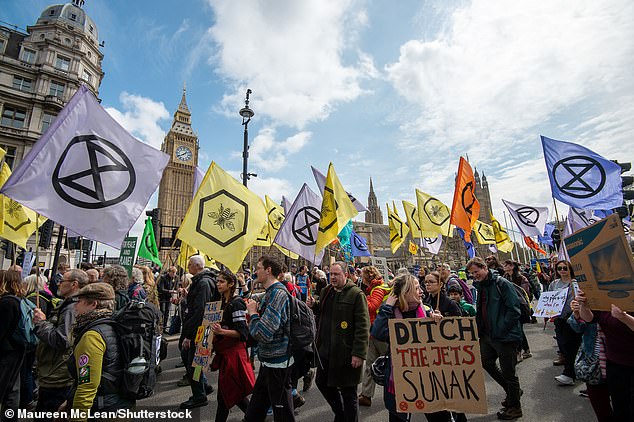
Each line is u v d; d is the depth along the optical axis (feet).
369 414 17.06
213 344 14.19
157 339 12.19
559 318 20.83
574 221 33.73
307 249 26.27
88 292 9.97
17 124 109.50
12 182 11.66
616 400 10.16
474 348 10.90
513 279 27.94
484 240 66.85
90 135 13.43
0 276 13.97
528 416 15.80
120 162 13.78
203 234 18.61
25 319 13.67
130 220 13.41
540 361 24.90
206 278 18.34
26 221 22.68
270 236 41.91
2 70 108.58
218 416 13.51
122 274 18.03
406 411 10.62
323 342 13.55
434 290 16.69
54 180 12.41
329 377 12.80
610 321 10.30
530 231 44.62
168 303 36.99
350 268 44.96
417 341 11.18
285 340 11.87
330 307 13.96
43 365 13.28
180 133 296.51
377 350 18.54
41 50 116.78
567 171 22.03
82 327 9.66
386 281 48.42
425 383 10.81
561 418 15.49
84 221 12.63
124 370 9.48
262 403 11.92
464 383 10.69
